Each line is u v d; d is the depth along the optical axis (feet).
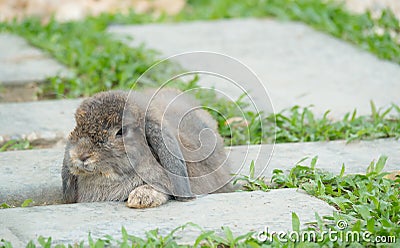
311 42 55.88
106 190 30.63
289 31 58.85
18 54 53.47
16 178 33.32
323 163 35.01
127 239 26.18
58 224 28.09
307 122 40.86
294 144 37.63
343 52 53.42
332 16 60.44
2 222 28.25
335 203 29.96
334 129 39.22
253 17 63.57
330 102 43.68
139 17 63.05
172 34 58.03
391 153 36.24
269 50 54.08
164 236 26.91
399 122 39.70
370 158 35.60
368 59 51.75
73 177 31.14
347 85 46.62
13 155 35.99
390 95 44.70
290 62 51.39
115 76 47.03
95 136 29.45
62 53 53.06
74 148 29.45
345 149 36.86
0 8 66.03
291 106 43.01
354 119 39.78
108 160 29.53
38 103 43.52
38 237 26.61
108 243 26.32
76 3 66.95
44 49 54.44
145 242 26.03
